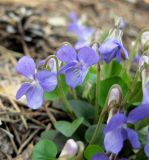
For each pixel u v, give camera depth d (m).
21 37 0.31
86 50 0.19
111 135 0.18
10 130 0.23
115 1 0.44
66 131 0.20
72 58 0.19
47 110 0.24
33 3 0.38
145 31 0.23
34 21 0.34
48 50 0.31
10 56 0.29
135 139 0.17
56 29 0.34
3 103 0.25
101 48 0.20
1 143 0.22
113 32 0.21
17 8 0.36
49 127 0.23
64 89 0.23
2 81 0.27
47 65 0.20
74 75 0.19
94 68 0.24
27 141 0.23
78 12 0.39
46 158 0.20
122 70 0.24
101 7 0.41
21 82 0.27
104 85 0.22
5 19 0.33
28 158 0.21
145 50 0.21
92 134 0.21
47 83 0.19
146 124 0.20
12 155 0.22
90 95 0.23
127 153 0.21
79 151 0.19
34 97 0.20
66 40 0.33
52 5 0.39
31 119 0.24
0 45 0.30
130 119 0.18
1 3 0.36
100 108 0.23
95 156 0.19
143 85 0.19
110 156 0.19
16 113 0.24
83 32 0.32
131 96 0.22
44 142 0.20
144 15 0.42
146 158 0.21
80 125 0.22
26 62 0.20
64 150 0.19
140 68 0.19
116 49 0.20
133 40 0.35
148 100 0.18
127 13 0.41
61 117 0.24
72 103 0.23
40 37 0.32
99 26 0.37
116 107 0.18
